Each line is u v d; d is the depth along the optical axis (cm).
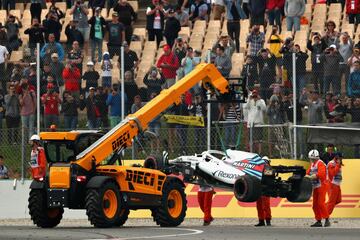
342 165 8206
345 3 11688
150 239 6141
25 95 9456
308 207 8619
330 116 9125
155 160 7831
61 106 9525
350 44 9850
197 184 8038
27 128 9425
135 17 11919
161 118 9344
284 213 8669
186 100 9356
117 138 7506
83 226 7850
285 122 9119
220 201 8788
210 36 11788
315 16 11838
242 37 11569
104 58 9625
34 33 11119
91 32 11069
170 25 11219
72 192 7256
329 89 9150
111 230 6994
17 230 7081
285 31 11412
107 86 9469
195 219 8750
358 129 8981
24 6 13462
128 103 9338
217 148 9169
